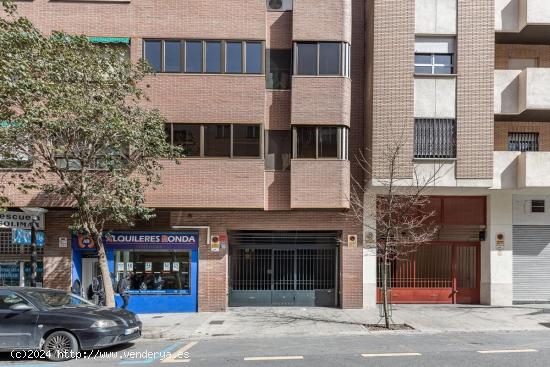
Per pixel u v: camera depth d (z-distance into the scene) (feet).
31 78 32.45
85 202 38.11
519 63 55.52
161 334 38.78
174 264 52.03
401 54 49.11
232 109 49.75
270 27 52.03
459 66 49.34
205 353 31.83
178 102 49.70
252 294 53.98
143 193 44.45
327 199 48.83
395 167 47.78
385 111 48.83
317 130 49.67
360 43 53.88
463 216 54.90
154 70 46.21
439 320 44.86
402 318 45.96
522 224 54.65
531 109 49.06
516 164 50.06
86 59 37.29
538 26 49.78
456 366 27.50
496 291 53.67
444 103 49.32
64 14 49.78
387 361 28.86
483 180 48.57
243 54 50.49
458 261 55.57
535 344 34.47
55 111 34.14
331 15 50.42
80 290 51.06
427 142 49.06
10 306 30.94
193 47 50.42
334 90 49.75
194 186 48.80
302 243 54.13
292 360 29.30
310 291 54.03
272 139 50.96
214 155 49.47
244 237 53.93
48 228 50.70
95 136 37.22
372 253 52.26
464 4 49.75
